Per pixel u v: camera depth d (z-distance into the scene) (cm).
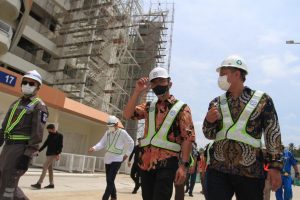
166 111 402
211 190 351
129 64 4084
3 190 482
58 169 1891
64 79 3447
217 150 355
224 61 369
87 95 3469
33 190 985
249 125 346
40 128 499
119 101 3997
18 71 3212
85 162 1983
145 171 398
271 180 331
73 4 3688
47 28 3522
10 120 504
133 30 4222
